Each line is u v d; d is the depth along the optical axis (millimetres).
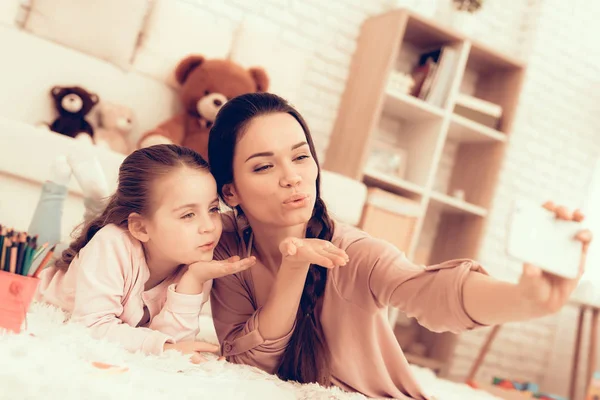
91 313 947
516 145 4141
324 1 3619
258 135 968
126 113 2785
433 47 3773
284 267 965
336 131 3572
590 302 3238
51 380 608
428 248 3898
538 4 4223
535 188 4195
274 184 958
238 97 1025
